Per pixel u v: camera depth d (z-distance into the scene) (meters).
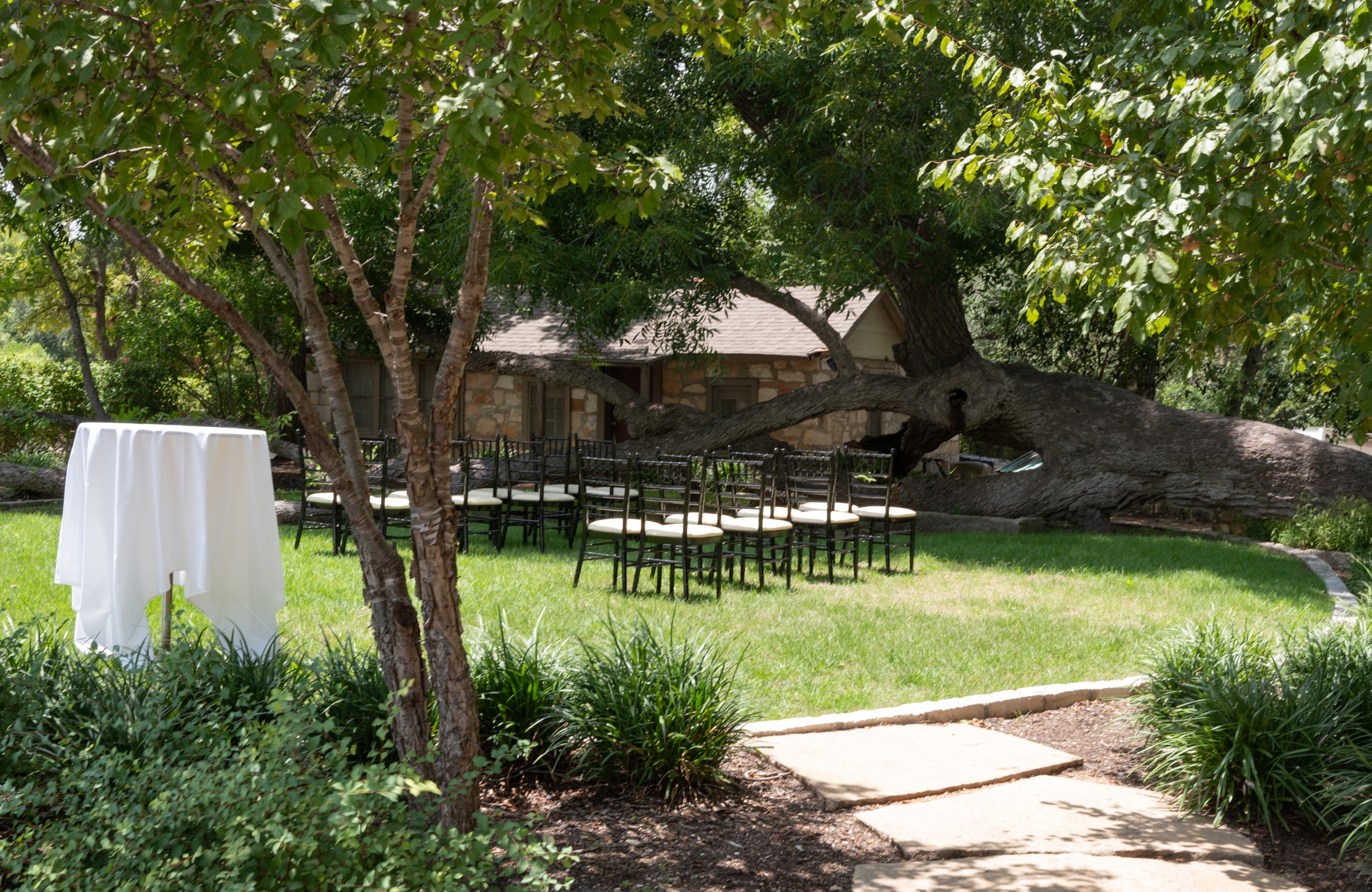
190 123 2.43
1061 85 4.48
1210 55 3.89
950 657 6.09
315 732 2.81
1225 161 3.64
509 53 2.52
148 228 3.45
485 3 2.59
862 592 8.40
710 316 14.97
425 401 21.31
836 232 11.76
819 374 18.55
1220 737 3.92
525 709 3.91
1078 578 9.42
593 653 4.18
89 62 2.31
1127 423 13.90
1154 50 4.56
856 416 18.55
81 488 5.12
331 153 2.57
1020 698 5.13
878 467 9.82
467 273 2.98
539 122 2.95
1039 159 4.30
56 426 17.30
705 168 12.80
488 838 2.39
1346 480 12.88
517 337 21.22
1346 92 3.14
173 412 19.53
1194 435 13.55
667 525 8.01
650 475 8.55
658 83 12.36
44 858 2.26
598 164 3.15
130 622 4.67
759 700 5.06
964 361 14.40
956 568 9.95
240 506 4.85
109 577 4.84
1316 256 3.71
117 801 2.50
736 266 14.29
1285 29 3.47
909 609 7.56
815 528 10.31
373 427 21.44
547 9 2.49
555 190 3.40
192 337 17.38
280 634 4.57
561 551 10.08
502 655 4.09
